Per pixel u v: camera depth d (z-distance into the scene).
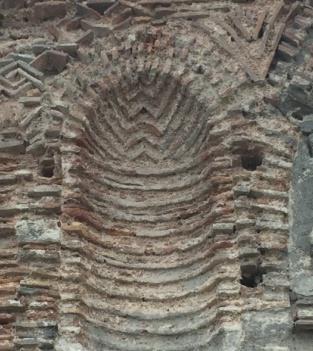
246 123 13.74
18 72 14.61
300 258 12.42
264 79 14.23
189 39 14.73
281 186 13.15
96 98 14.17
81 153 13.58
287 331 11.73
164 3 15.22
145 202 13.57
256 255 12.36
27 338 11.70
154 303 12.51
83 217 12.92
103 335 12.16
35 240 12.57
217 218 12.82
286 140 13.63
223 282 12.18
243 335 11.70
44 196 13.08
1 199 13.11
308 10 15.23
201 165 13.70
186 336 12.16
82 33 15.10
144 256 12.95
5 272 12.33
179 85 14.34
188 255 12.86
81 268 12.39
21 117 14.01
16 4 15.52
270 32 14.80
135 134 14.31
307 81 14.18
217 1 15.30
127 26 15.04
